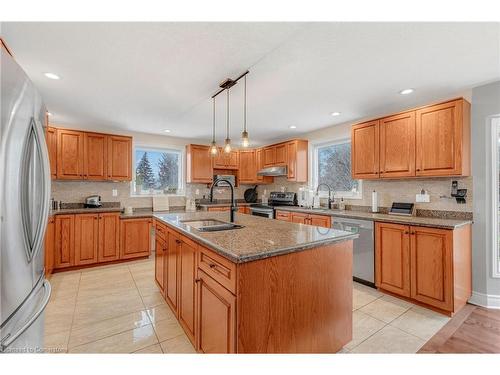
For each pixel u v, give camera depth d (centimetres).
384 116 303
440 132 254
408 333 199
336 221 324
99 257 367
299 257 149
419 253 242
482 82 243
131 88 257
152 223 414
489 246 246
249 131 456
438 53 191
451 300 221
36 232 131
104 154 394
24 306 118
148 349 179
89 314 230
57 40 173
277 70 219
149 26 160
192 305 175
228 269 132
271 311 136
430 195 289
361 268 294
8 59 104
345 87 256
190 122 390
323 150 448
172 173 504
